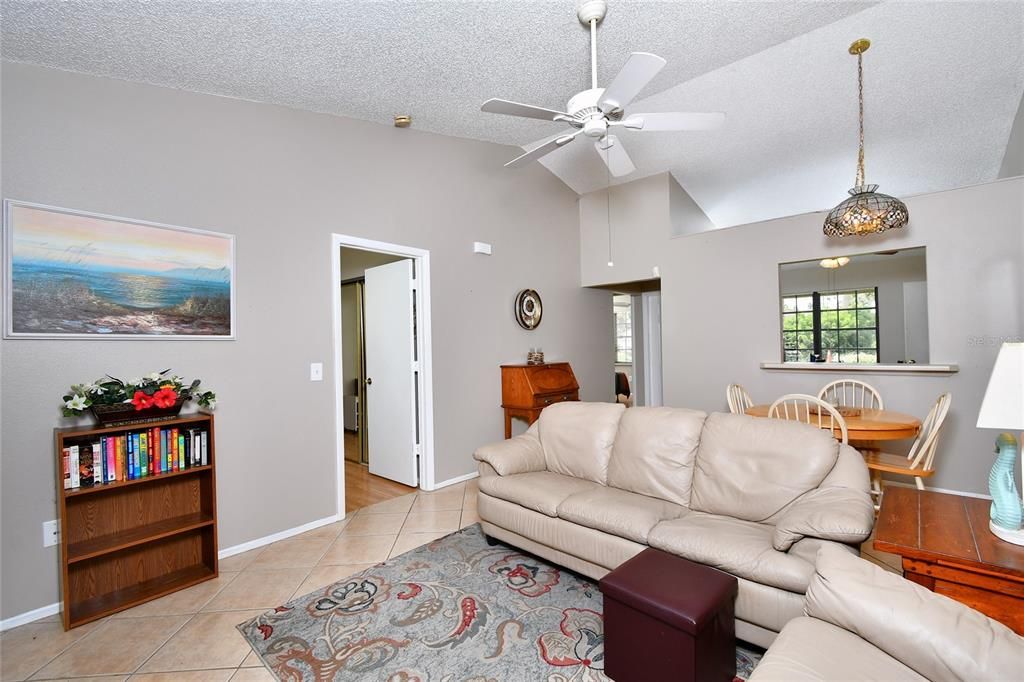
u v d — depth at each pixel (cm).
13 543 208
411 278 396
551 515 239
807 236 416
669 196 503
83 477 212
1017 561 123
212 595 230
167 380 240
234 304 279
